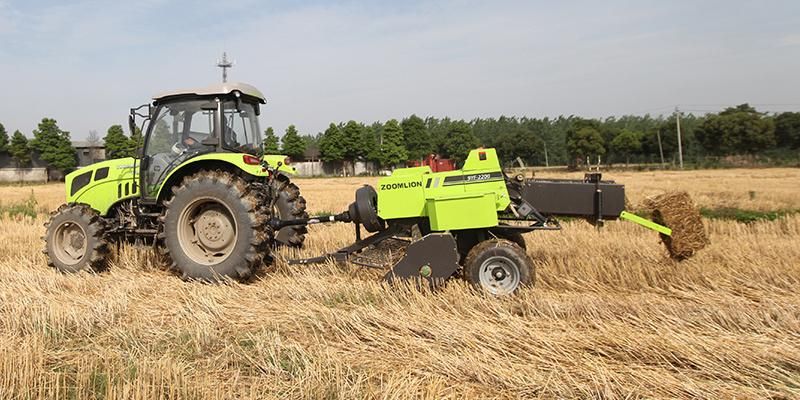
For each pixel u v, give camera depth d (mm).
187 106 5820
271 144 60844
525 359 3219
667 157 58406
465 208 4781
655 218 5250
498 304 4188
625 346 3291
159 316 4152
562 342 3396
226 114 5906
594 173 5020
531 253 6141
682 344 3268
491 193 4762
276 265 5719
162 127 5945
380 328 3742
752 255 5660
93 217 5863
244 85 5934
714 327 3666
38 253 6922
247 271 5203
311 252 6539
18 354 3107
